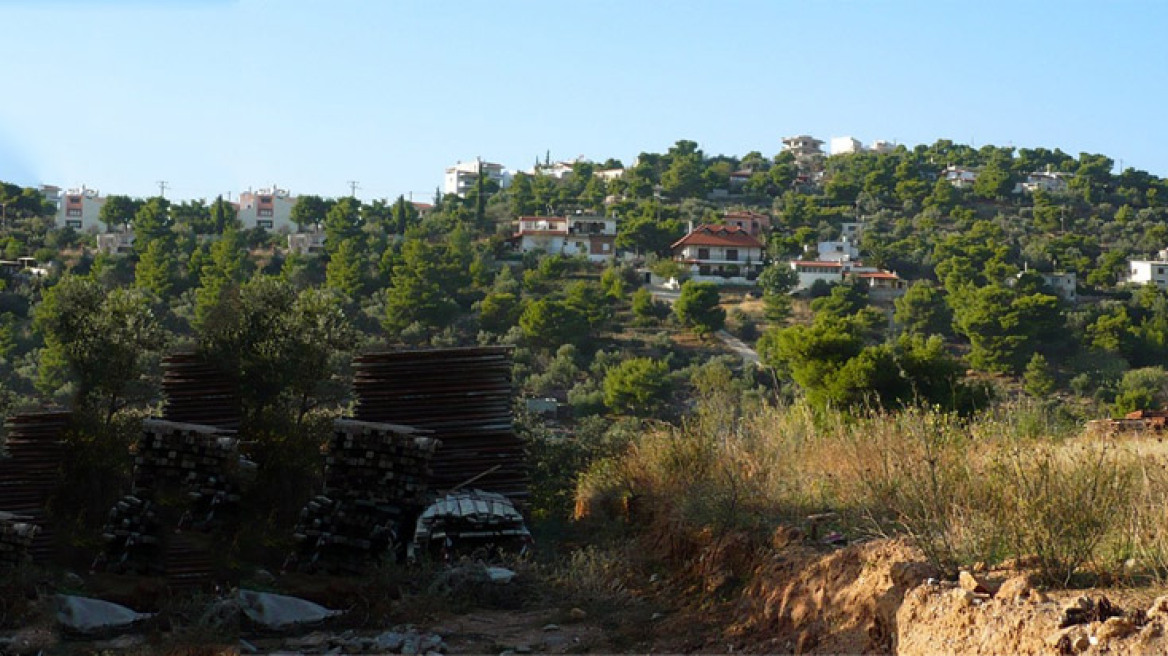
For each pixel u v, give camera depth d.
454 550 11.35
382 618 9.15
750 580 8.74
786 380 81.00
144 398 8.75
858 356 24.66
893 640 6.48
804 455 11.92
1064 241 162.00
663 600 9.44
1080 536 6.62
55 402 8.30
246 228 166.00
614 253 151.62
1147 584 6.21
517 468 13.52
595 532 12.75
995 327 106.00
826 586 7.36
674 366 98.00
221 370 9.42
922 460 9.09
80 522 8.20
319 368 9.87
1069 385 96.75
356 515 10.58
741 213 175.75
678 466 12.65
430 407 13.52
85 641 7.55
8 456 8.11
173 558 8.46
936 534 7.48
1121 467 8.16
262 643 8.47
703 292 108.19
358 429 10.73
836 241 165.88
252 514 9.10
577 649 8.23
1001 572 6.64
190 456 8.70
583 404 79.62
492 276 133.50
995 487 7.95
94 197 150.50
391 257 124.06
